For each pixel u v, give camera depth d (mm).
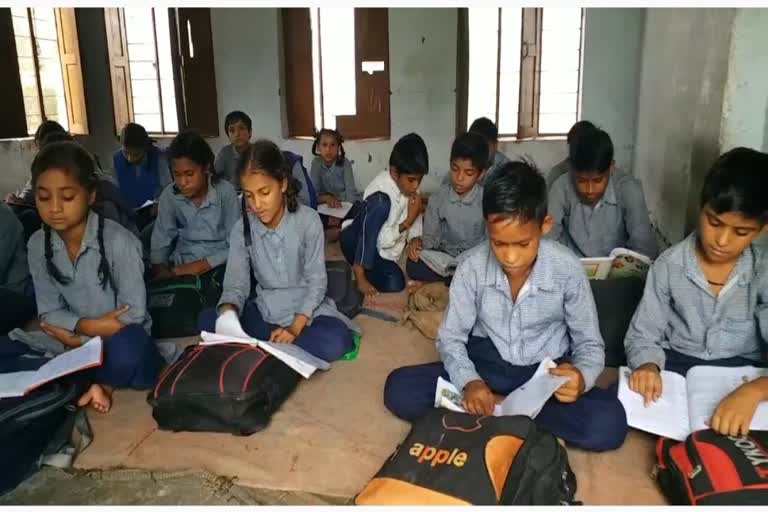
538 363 2010
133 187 4559
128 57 5992
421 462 1517
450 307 2010
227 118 4820
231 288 2467
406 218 3283
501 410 1806
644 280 2457
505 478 1472
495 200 1649
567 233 2996
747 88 2680
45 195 2072
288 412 2117
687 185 3580
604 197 2812
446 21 5656
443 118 5891
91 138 6121
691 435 1610
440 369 2043
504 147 5754
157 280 2904
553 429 1858
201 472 1785
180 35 5855
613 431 1816
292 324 2387
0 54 5062
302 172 3996
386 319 2920
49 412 1884
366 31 5836
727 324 1950
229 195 3105
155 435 2008
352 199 4844
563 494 1516
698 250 1919
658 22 4688
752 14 2602
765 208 1622
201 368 2016
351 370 2418
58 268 2270
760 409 1656
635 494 1681
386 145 6008
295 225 2428
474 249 2020
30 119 5574
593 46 5512
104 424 2078
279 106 5996
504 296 1949
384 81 5941
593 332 1921
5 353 2258
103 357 2162
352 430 2008
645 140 5059
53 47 5812
